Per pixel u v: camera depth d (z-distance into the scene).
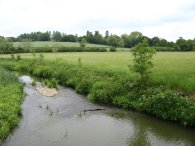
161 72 34.06
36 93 31.38
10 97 26.11
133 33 149.88
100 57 67.44
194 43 120.75
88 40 160.12
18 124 20.69
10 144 17.22
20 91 30.02
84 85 31.28
